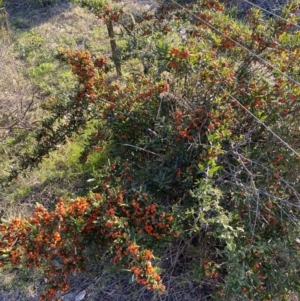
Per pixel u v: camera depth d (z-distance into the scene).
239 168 2.51
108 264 2.69
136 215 2.36
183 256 2.70
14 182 3.46
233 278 2.16
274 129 2.62
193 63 2.57
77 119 3.10
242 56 2.94
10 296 2.80
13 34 4.94
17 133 3.88
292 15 2.91
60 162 3.60
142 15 3.66
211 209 2.31
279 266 2.44
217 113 2.53
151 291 2.68
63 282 2.34
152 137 2.81
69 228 2.28
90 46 4.79
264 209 2.46
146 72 3.26
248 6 5.08
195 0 4.66
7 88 4.32
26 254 2.21
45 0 5.53
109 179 2.63
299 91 2.57
